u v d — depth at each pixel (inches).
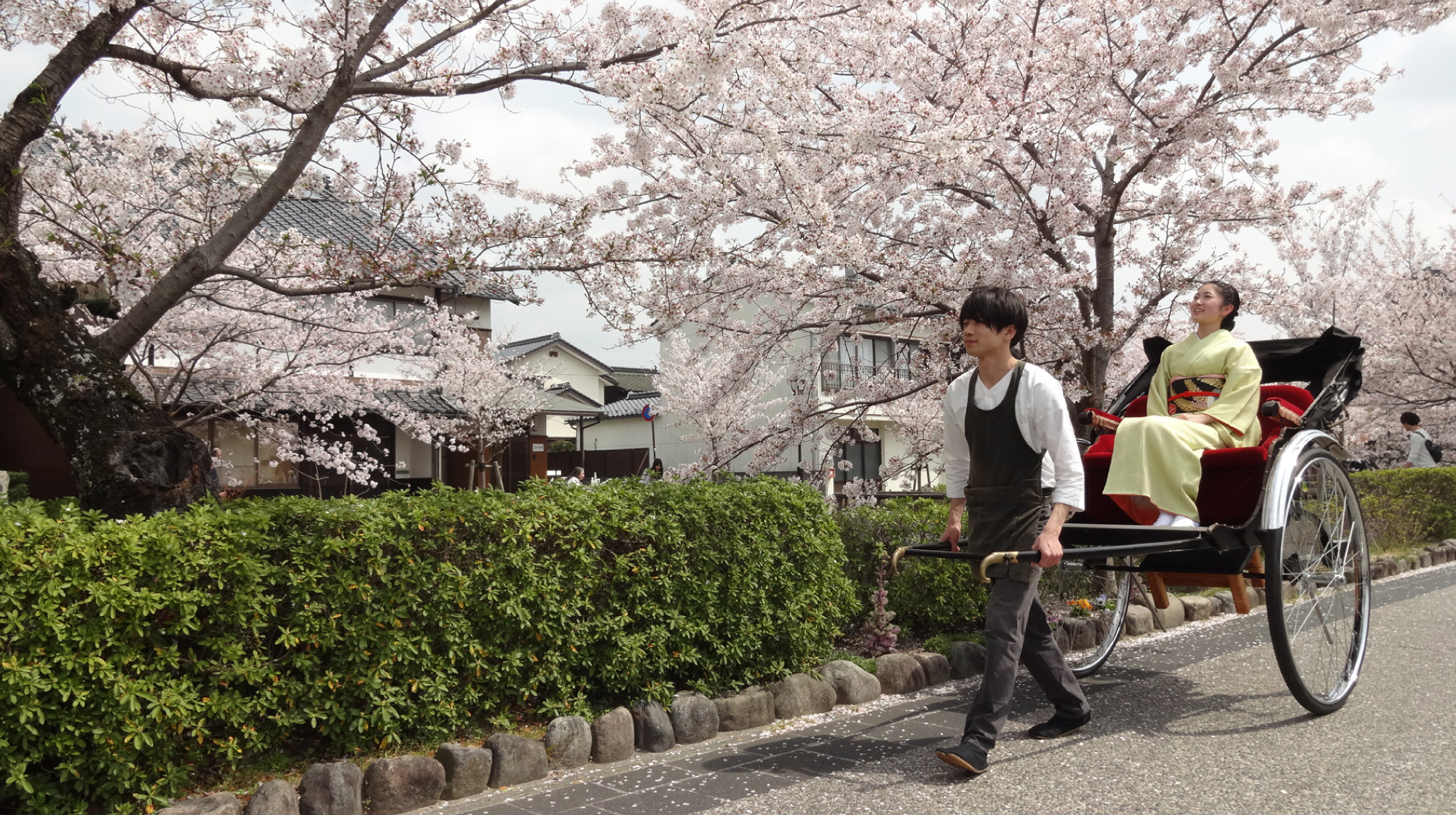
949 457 147.7
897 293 263.1
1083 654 197.5
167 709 109.3
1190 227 283.4
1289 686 146.2
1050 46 256.8
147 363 413.4
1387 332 525.0
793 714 162.7
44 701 104.2
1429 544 388.8
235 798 109.9
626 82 181.3
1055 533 121.3
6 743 99.8
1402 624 223.3
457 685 138.8
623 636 150.6
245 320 356.8
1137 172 254.4
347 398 458.3
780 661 171.8
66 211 271.4
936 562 215.8
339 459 466.6
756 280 269.6
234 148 242.8
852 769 131.3
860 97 239.0
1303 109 266.8
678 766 136.5
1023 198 258.5
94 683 105.9
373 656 129.8
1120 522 165.9
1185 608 248.1
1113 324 271.3
